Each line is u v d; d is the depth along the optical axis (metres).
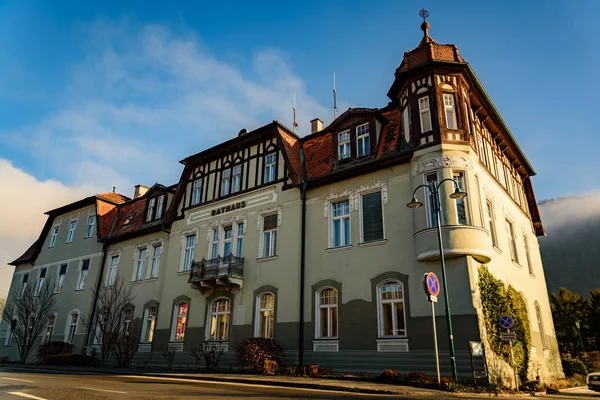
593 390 18.61
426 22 19.83
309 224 20.09
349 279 17.88
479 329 14.23
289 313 19.00
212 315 22.05
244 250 21.92
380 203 18.25
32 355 31.36
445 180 14.88
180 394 9.92
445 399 10.31
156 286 25.80
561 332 50.69
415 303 15.84
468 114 18.27
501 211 19.88
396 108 20.12
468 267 15.03
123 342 24.33
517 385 14.30
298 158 22.31
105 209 32.91
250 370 18.06
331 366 17.05
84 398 8.85
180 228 25.66
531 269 23.05
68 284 31.70
